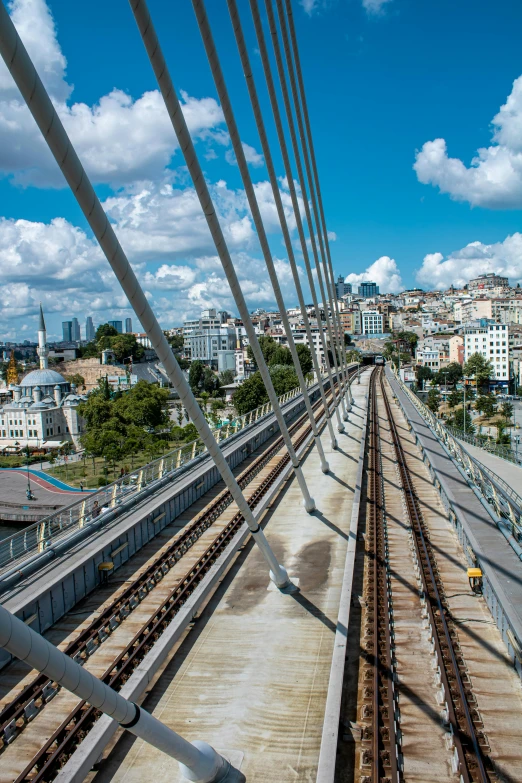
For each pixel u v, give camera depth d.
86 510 24.98
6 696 12.05
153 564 18.45
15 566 15.52
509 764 9.91
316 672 12.52
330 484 28.17
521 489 37.88
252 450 37.38
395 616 15.06
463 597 15.99
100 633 14.34
